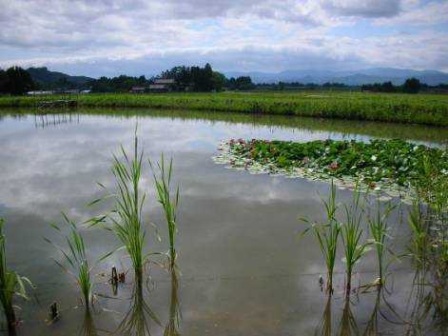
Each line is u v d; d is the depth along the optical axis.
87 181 8.82
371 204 7.24
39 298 4.34
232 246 5.55
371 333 3.79
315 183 8.68
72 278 4.75
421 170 8.60
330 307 4.19
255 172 9.68
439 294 4.46
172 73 87.25
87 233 5.97
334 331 3.81
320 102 28.00
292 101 29.98
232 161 10.90
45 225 6.26
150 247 5.51
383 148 11.20
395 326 3.90
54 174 9.48
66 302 4.28
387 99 32.91
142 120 24.39
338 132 19.16
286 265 5.05
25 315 4.05
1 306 4.21
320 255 5.32
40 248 5.48
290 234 5.95
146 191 8.02
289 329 3.83
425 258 5.26
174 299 4.33
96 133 17.34
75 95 45.94
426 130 19.92
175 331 3.81
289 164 10.19
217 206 7.13
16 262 5.10
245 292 4.46
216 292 4.46
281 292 4.46
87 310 4.14
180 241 5.70
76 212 6.83
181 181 8.83
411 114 22.86
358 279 4.75
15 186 8.43
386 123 23.31
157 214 6.70
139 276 4.58
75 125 20.83
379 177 8.62
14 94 58.44
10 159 11.28
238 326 3.87
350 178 8.96
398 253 5.39
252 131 19.25
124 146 13.76
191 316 4.04
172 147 13.67
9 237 5.81
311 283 4.64
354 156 9.85
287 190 8.15
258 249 5.46
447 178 7.16
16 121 23.23
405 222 6.44
